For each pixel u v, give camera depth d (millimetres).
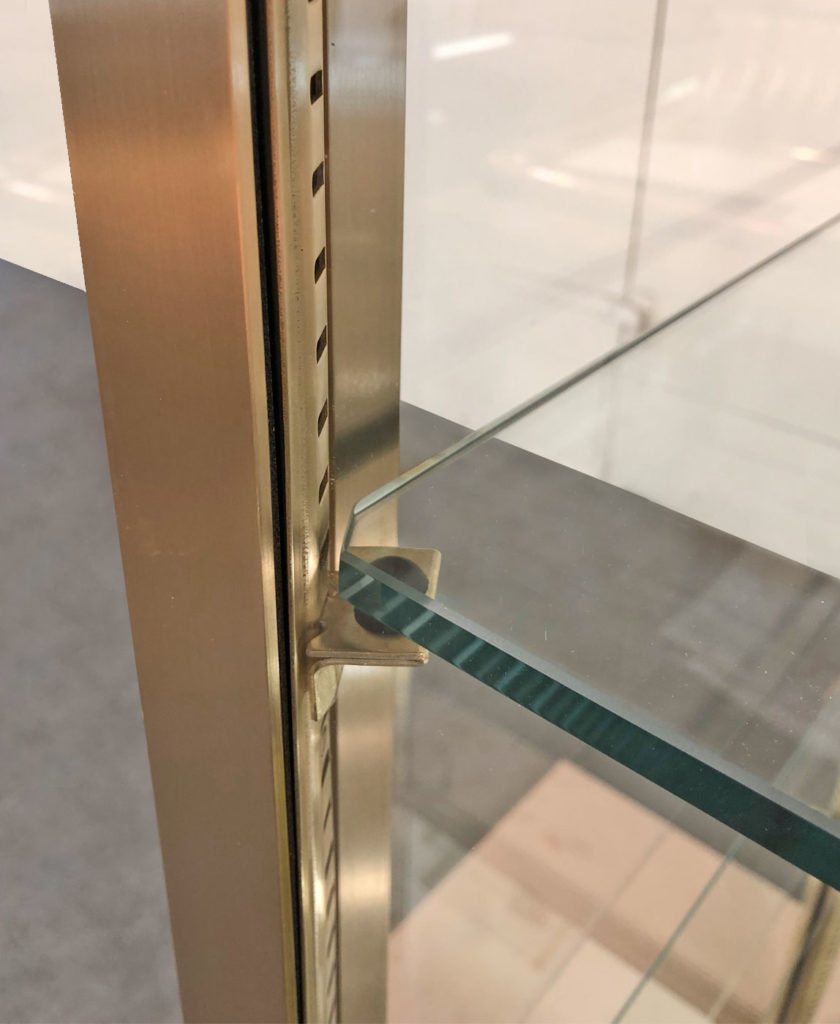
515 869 400
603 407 348
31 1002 1086
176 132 193
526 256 855
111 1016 1070
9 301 2584
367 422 272
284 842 305
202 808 312
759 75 632
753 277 485
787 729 212
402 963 420
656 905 391
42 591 1693
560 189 864
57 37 193
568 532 265
